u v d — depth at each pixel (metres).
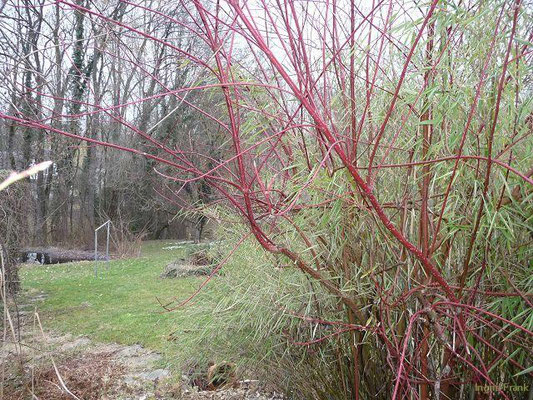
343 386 2.10
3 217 5.50
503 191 1.44
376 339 1.90
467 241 1.71
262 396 3.29
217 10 1.30
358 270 1.82
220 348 2.86
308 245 1.72
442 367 1.74
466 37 1.49
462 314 1.53
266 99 1.83
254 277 2.39
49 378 3.83
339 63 1.70
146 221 19.44
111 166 17.42
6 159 8.92
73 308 6.63
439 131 1.57
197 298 3.01
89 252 17.73
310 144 1.92
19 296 7.41
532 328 1.59
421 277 1.70
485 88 1.49
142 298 7.09
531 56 1.63
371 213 1.58
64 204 20.02
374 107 1.68
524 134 1.47
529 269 1.58
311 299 2.01
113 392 3.64
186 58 1.64
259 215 1.80
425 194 1.57
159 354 4.52
